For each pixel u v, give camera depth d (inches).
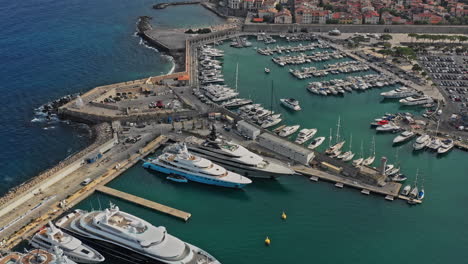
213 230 5954.7
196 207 6441.9
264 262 5403.5
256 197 6707.7
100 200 6481.3
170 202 6535.4
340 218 6230.3
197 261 5137.8
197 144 7598.4
